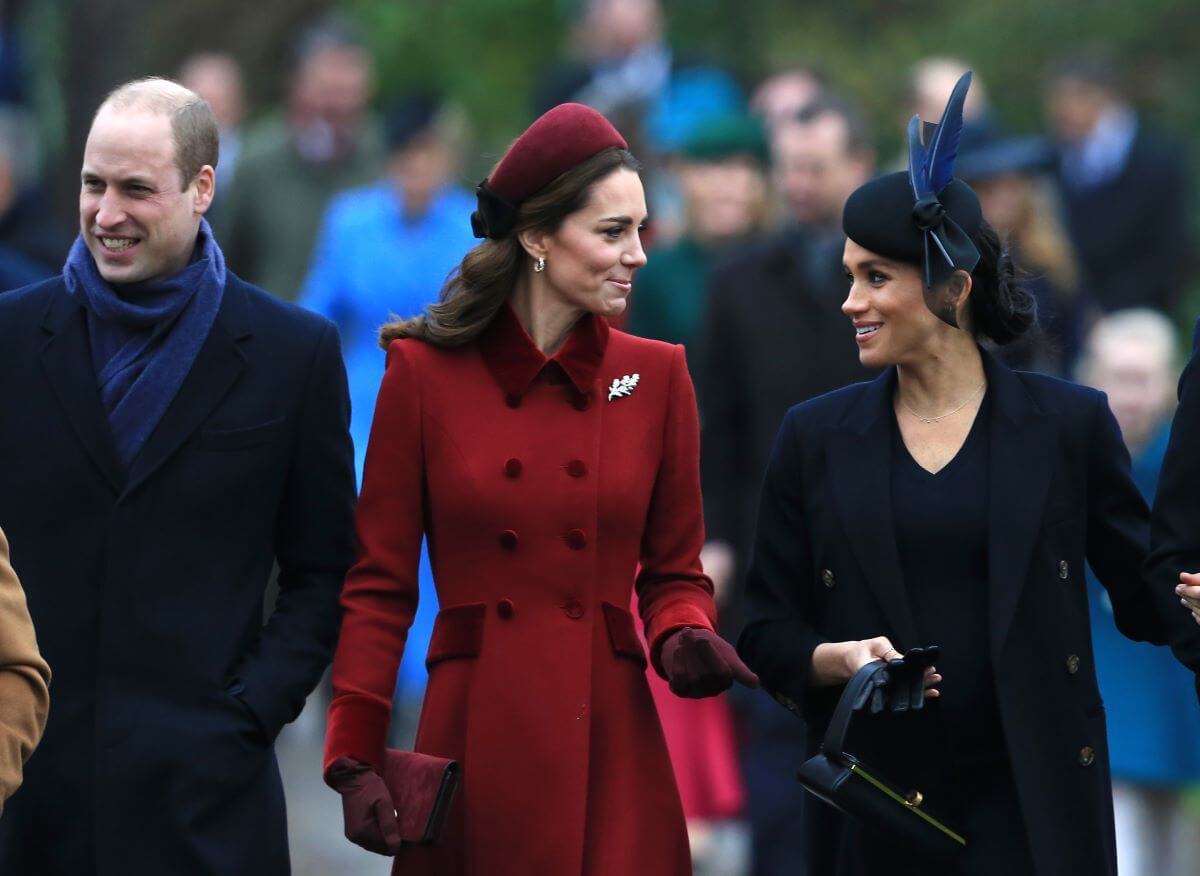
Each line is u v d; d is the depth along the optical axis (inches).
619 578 827.4
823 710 828.0
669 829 822.5
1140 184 1914.4
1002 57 2699.3
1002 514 800.3
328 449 847.1
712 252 1346.0
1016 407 811.4
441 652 822.5
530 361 823.1
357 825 792.3
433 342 829.2
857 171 1189.1
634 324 1348.4
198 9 2802.7
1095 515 818.8
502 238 823.1
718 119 1354.6
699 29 2679.6
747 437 1183.6
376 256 1525.6
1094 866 799.1
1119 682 1175.0
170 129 820.0
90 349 831.1
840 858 827.4
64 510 821.2
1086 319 1348.4
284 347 842.8
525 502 817.5
